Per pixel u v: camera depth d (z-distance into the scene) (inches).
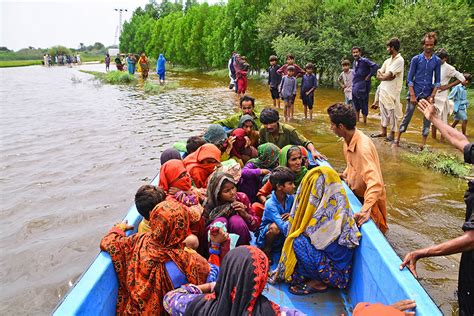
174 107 572.1
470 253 96.2
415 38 588.4
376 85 695.7
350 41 713.0
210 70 1343.5
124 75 980.6
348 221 125.0
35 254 188.5
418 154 299.4
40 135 422.0
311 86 441.7
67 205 241.9
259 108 511.2
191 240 124.6
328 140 354.6
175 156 165.3
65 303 90.0
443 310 133.9
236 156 198.2
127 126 452.4
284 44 744.3
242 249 78.5
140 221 138.0
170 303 89.3
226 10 1074.1
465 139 106.4
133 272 104.1
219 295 79.1
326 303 127.6
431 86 306.8
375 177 137.3
